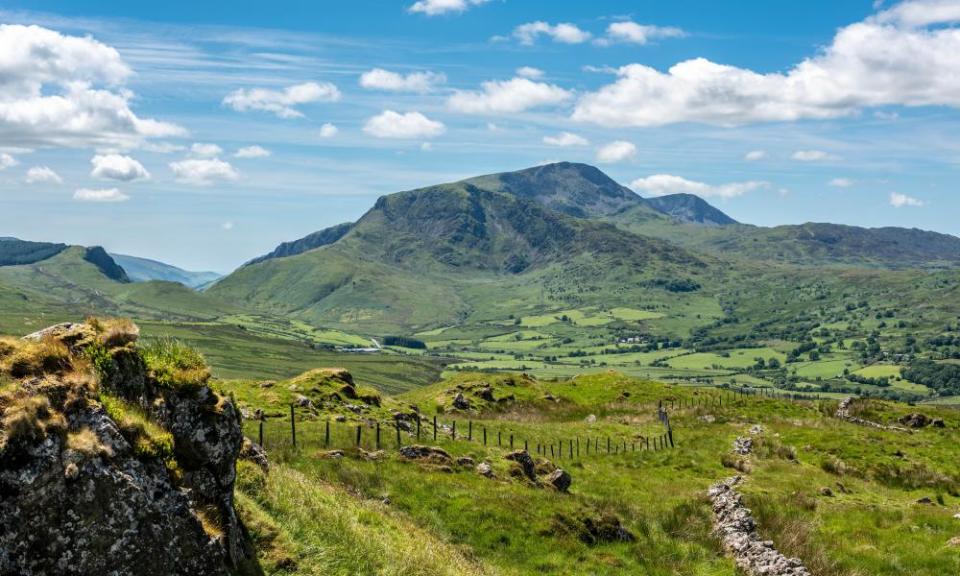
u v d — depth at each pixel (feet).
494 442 181.57
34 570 35.91
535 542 100.94
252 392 155.53
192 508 44.11
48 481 36.88
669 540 113.70
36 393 38.65
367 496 99.50
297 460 105.91
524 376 342.64
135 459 41.52
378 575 64.13
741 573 99.60
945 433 255.91
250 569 50.72
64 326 46.65
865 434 232.94
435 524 97.71
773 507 128.77
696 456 195.72
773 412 301.43
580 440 210.18
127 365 46.68
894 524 120.88
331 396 165.17
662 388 356.38
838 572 95.76
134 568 39.50
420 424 163.53
